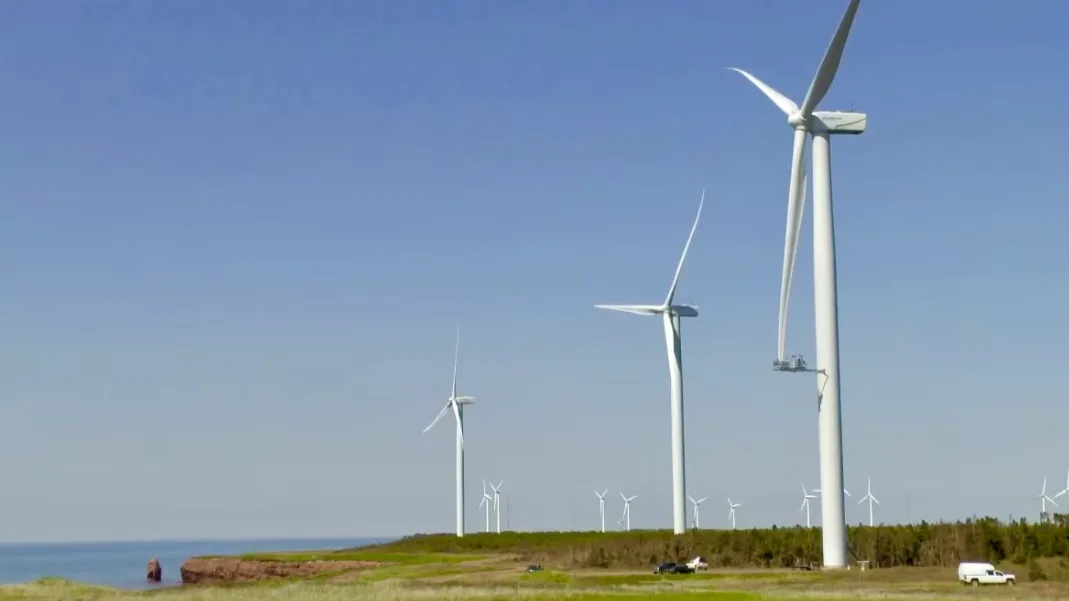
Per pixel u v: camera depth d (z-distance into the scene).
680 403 164.38
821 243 114.31
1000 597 78.50
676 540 148.50
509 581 100.31
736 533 148.12
